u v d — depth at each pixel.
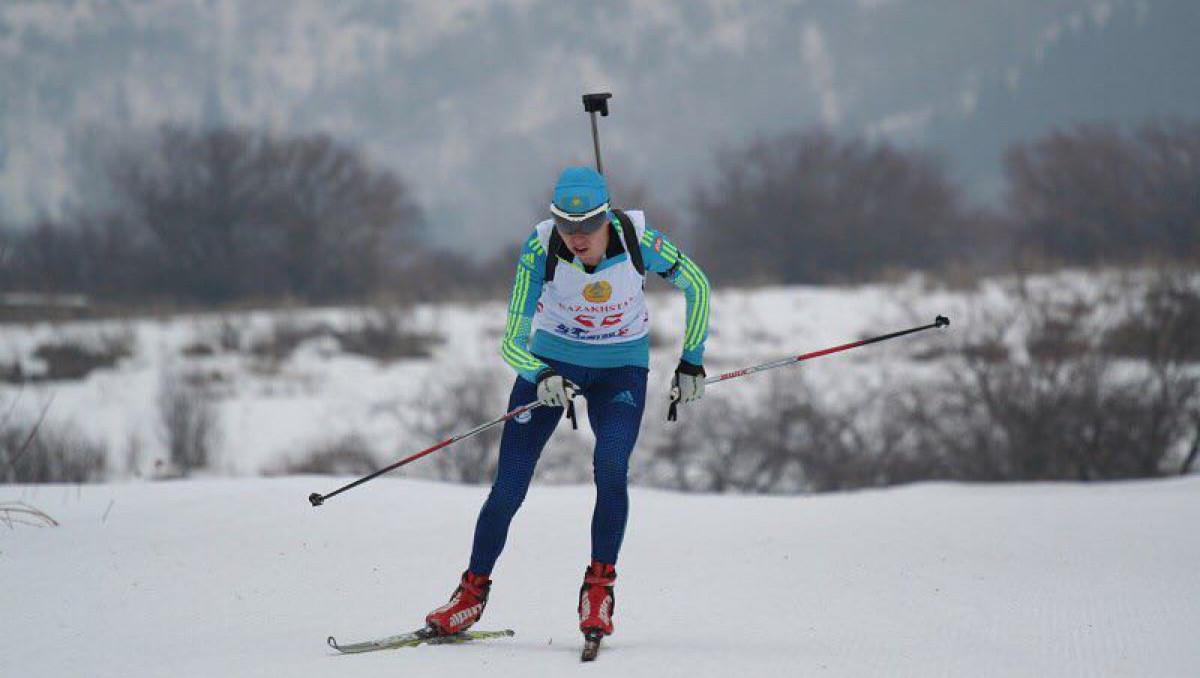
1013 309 55.69
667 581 21.31
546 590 20.83
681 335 73.94
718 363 64.62
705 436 47.88
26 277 120.56
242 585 20.77
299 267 131.25
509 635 17.39
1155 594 19.36
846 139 150.50
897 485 46.25
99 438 52.28
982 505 28.84
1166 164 122.06
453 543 24.33
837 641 16.81
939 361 53.97
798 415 48.28
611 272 16.80
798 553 23.45
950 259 139.75
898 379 53.38
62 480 43.22
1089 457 46.16
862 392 52.91
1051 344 48.38
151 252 129.88
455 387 55.78
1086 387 46.03
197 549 23.41
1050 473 46.41
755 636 17.25
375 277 133.25
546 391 16.33
